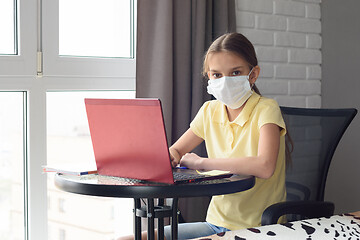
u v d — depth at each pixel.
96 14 2.32
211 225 1.80
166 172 1.26
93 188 1.26
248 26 2.64
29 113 2.08
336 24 2.87
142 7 2.21
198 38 2.33
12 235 2.18
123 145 1.33
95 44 2.33
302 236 1.28
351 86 2.80
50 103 2.22
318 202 1.67
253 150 1.71
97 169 1.43
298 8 2.84
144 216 1.33
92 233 2.41
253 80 1.75
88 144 2.35
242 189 1.34
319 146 1.89
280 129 1.72
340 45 2.85
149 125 1.25
